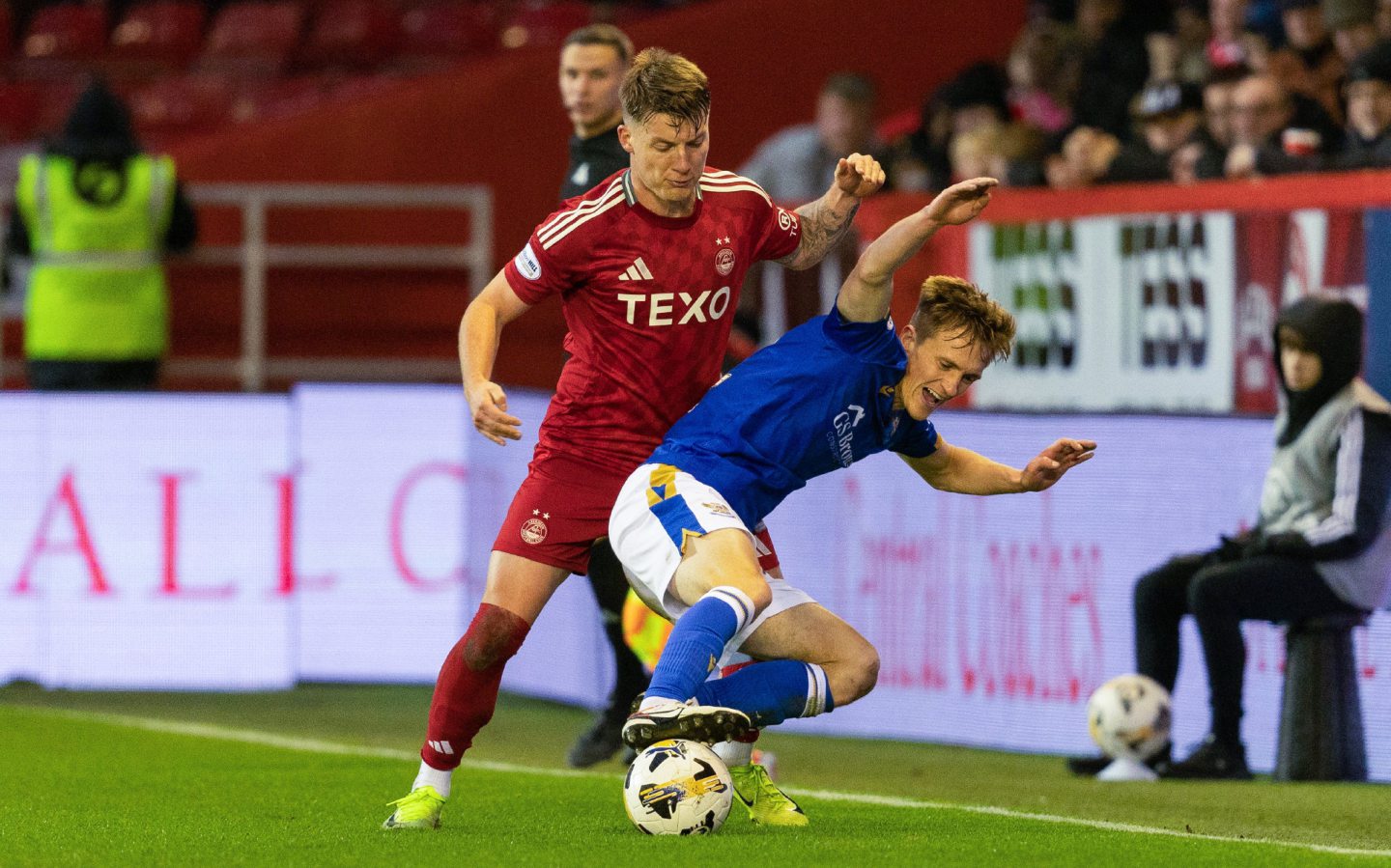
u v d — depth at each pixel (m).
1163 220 27.08
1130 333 27.56
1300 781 22.84
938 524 26.33
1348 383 22.92
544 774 21.88
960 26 47.50
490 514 31.69
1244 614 23.00
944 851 15.14
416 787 16.80
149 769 22.55
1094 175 30.91
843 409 16.02
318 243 42.62
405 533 33.19
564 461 16.50
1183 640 24.16
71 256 35.06
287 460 33.00
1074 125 35.09
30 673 32.59
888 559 26.83
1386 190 24.88
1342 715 22.86
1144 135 31.52
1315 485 23.02
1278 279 25.94
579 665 30.09
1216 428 24.12
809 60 46.47
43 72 53.09
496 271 43.47
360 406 33.16
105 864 14.90
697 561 15.35
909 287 30.00
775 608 15.96
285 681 33.03
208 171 42.50
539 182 43.66
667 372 16.31
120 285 35.31
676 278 15.97
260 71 51.94
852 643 15.90
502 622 16.31
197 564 32.84
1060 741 25.17
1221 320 26.55
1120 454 24.81
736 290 16.42
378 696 32.31
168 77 52.56
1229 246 26.41
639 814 15.70
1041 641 25.41
